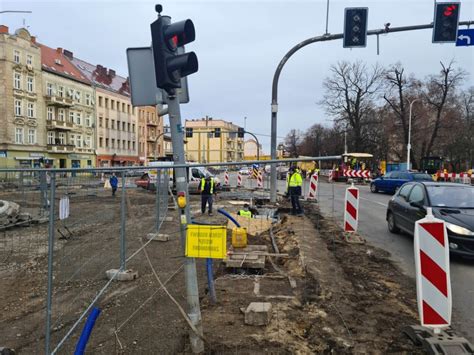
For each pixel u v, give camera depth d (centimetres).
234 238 799
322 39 1467
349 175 4044
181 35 360
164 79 357
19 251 759
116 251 676
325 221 1283
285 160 377
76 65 6400
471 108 5862
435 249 407
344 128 5928
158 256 782
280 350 387
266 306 457
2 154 4569
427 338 407
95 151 6269
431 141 4866
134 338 418
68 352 392
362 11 1315
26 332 441
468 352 385
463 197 887
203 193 1492
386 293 587
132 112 7412
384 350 404
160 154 8594
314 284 596
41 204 725
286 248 841
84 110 6044
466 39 1319
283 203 1714
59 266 502
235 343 399
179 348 396
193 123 11506
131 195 793
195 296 380
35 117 5053
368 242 967
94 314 302
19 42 4781
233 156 10781
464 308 536
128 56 405
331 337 424
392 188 2588
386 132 5719
